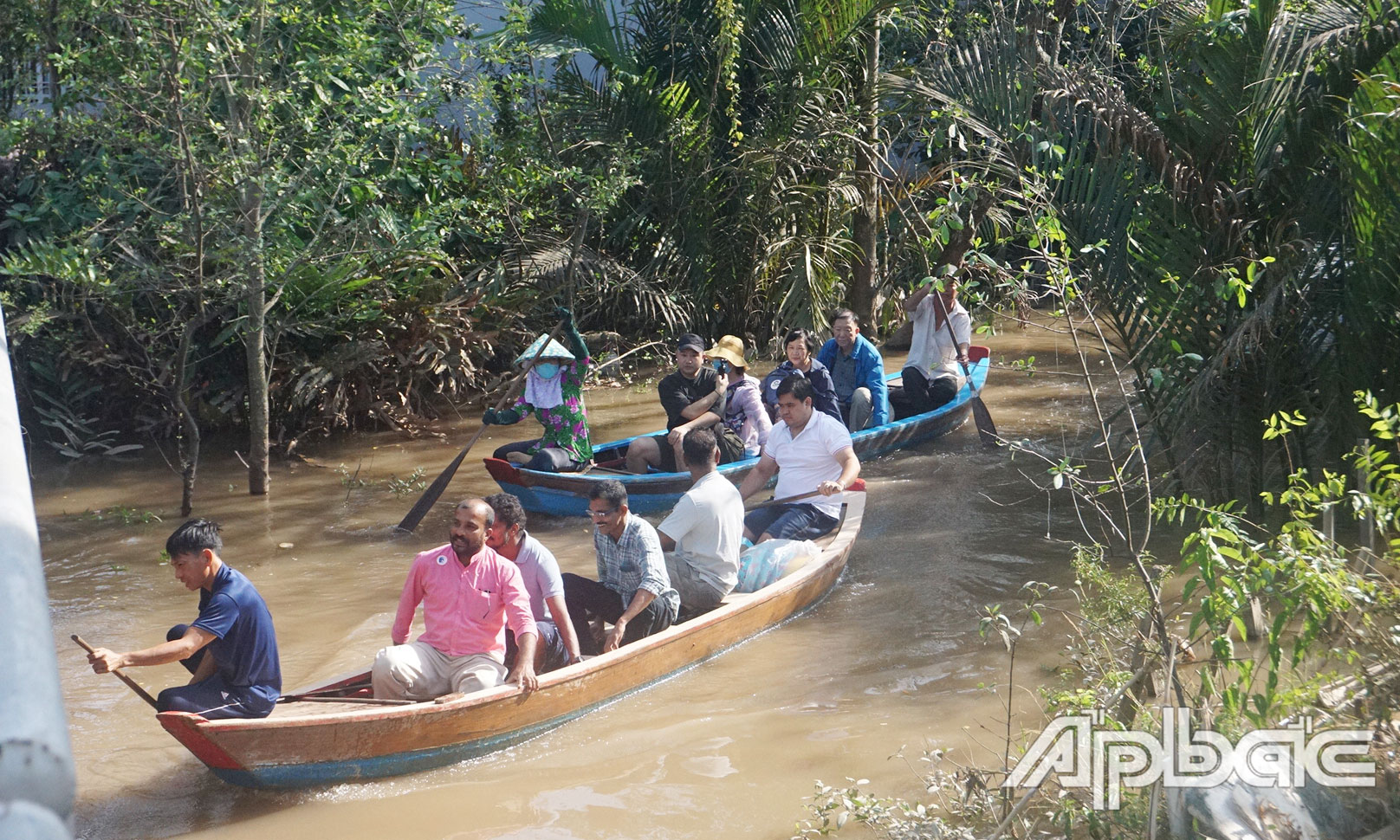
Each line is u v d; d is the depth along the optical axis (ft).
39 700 2.06
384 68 33.24
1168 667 12.32
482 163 43.24
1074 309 23.57
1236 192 22.81
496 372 42.86
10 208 34.40
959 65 25.05
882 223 46.96
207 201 28.02
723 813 14.65
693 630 18.83
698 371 29.43
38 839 1.79
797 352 29.68
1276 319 21.56
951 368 34.81
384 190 35.19
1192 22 24.85
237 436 36.22
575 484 27.17
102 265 29.60
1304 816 11.10
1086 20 49.78
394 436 36.52
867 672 18.70
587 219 43.39
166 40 26.23
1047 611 20.67
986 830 13.21
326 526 27.58
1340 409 21.25
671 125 45.16
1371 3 21.30
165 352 34.32
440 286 37.91
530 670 16.53
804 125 44.04
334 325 35.73
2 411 3.06
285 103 28.58
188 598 23.11
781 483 24.04
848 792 14.01
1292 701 11.94
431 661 16.72
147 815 14.98
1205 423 23.20
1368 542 13.57
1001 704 17.26
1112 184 22.70
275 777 15.17
